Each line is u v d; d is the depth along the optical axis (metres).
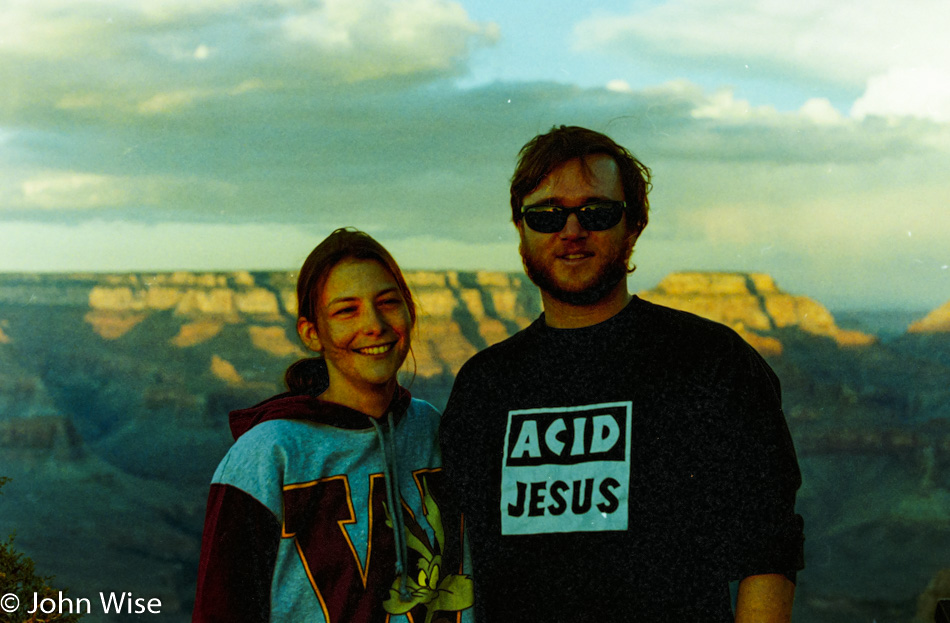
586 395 1.34
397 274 1.40
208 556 1.24
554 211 1.32
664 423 1.28
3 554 4.16
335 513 1.31
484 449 1.40
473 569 1.41
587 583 1.29
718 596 1.25
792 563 1.24
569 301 1.34
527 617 1.33
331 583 1.29
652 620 1.26
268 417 1.33
